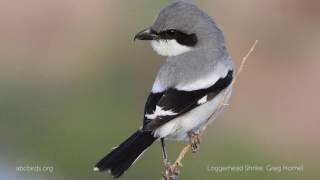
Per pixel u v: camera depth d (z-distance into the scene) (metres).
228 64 8.47
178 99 7.94
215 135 14.12
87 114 14.90
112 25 19.12
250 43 18.80
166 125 7.95
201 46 8.41
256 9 19.67
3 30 19.89
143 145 7.82
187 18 8.38
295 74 17.67
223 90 8.29
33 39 19.45
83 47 18.70
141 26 18.86
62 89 16.38
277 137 14.80
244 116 15.54
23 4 20.48
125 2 19.39
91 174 13.37
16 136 14.41
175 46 8.40
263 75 17.55
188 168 12.77
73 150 13.87
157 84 8.15
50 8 20.23
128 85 16.55
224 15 19.58
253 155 13.66
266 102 16.31
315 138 14.84
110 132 14.35
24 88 16.45
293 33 19.31
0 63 18.39
